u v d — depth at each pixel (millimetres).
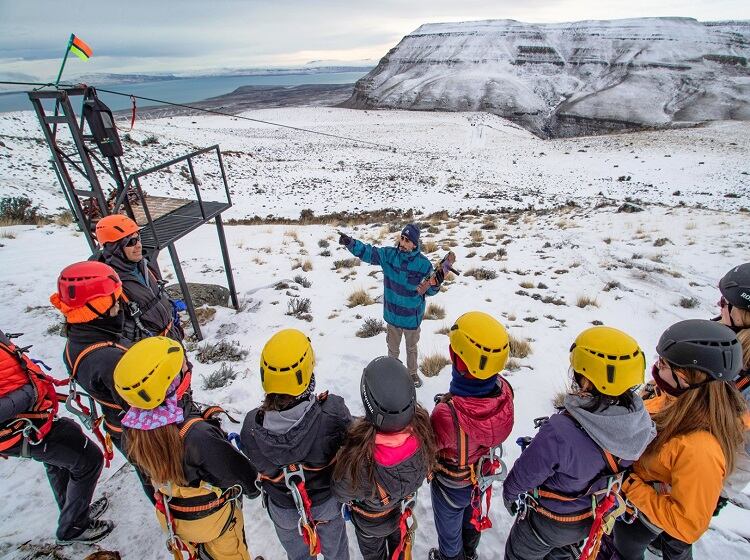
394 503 2385
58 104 5199
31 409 2713
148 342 2162
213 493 2389
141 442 2119
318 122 125188
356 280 10336
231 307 8586
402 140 95438
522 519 2596
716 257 11305
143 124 87250
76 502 3090
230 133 93812
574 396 2195
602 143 84750
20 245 11219
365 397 2195
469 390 2441
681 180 51469
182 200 8117
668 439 2148
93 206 5789
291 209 31922
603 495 2201
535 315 8188
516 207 32000
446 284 10109
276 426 2199
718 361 2023
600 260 11758
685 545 2475
